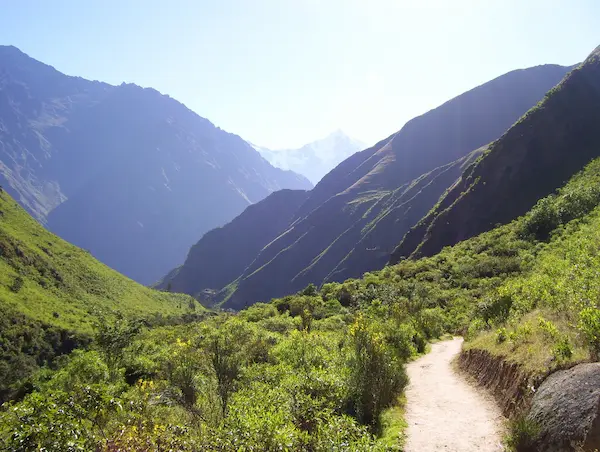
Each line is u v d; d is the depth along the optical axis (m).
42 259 88.25
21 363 52.88
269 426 6.25
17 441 5.14
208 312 134.00
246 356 11.70
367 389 11.30
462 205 88.44
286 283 176.62
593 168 68.75
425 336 29.11
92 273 106.50
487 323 19.84
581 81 90.12
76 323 71.62
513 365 10.90
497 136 199.62
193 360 11.23
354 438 7.32
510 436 7.95
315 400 9.35
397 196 175.62
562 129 83.88
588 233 30.09
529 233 58.81
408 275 67.25
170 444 6.00
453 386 14.31
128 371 20.19
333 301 57.66
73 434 5.41
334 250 166.00
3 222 94.06
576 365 7.93
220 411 10.01
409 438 9.40
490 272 52.94
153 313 104.50
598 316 8.18
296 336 19.36
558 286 14.40
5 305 61.06
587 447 5.93
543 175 79.88
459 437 9.17
